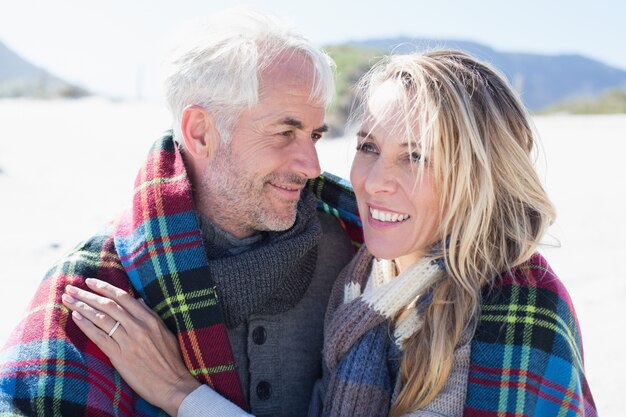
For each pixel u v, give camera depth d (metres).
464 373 2.07
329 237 2.66
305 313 2.50
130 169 10.02
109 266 2.22
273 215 2.30
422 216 2.15
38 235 6.07
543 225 2.19
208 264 2.17
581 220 7.12
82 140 13.00
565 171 9.85
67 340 2.06
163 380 2.09
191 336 2.12
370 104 2.19
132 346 2.06
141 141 13.30
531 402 1.99
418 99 2.07
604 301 4.74
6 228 6.30
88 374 2.04
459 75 2.12
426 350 2.09
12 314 4.19
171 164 2.31
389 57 2.24
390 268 2.38
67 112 18.59
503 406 1.99
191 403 2.04
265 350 2.38
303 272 2.46
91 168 9.96
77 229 6.34
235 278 2.20
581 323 4.39
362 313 2.20
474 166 2.09
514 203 2.17
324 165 8.97
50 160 10.41
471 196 2.09
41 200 7.56
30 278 4.87
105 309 2.08
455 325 2.07
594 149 11.73
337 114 12.88
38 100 26.05
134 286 2.21
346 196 2.65
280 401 2.39
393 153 2.14
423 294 2.23
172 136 2.39
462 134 2.06
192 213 2.20
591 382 3.59
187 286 2.14
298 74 2.23
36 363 2.01
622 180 9.13
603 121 16.81
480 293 2.12
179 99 2.29
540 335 2.03
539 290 2.10
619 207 7.63
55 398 1.97
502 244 2.15
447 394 2.06
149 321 2.10
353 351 2.20
